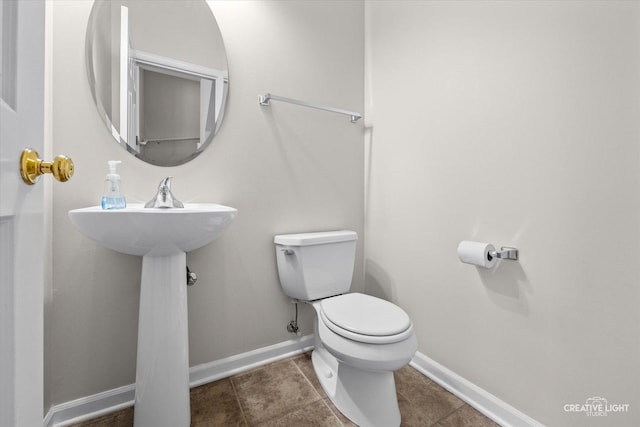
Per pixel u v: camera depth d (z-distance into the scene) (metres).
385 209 1.69
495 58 1.14
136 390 1.02
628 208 0.83
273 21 1.52
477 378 1.23
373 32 1.78
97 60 1.13
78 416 1.12
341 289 1.51
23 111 0.41
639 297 0.81
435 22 1.38
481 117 1.20
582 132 0.91
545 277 1.01
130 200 1.20
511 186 1.10
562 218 0.96
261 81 1.49
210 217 0.92
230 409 1.19
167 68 1.27
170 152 1.27
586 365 0.92
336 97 1.73
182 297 1.05
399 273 1.60
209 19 1.35
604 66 0.86
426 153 1.44
